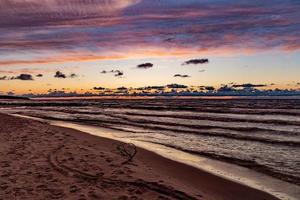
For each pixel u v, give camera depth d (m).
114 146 15.92
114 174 9.85
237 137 20.52
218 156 14.18
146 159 13.09
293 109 57.91
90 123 30.70
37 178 9.05
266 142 18.52
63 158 11.73
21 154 12.14
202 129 25.56
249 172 11.25
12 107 77.56
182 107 71.69
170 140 19.22
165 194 8.33
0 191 7.90
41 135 18.00
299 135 22.11
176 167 11.83
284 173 11.12
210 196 8.49
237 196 8.59
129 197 7.79
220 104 89.94
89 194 7.86
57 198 7.52
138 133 22.69
